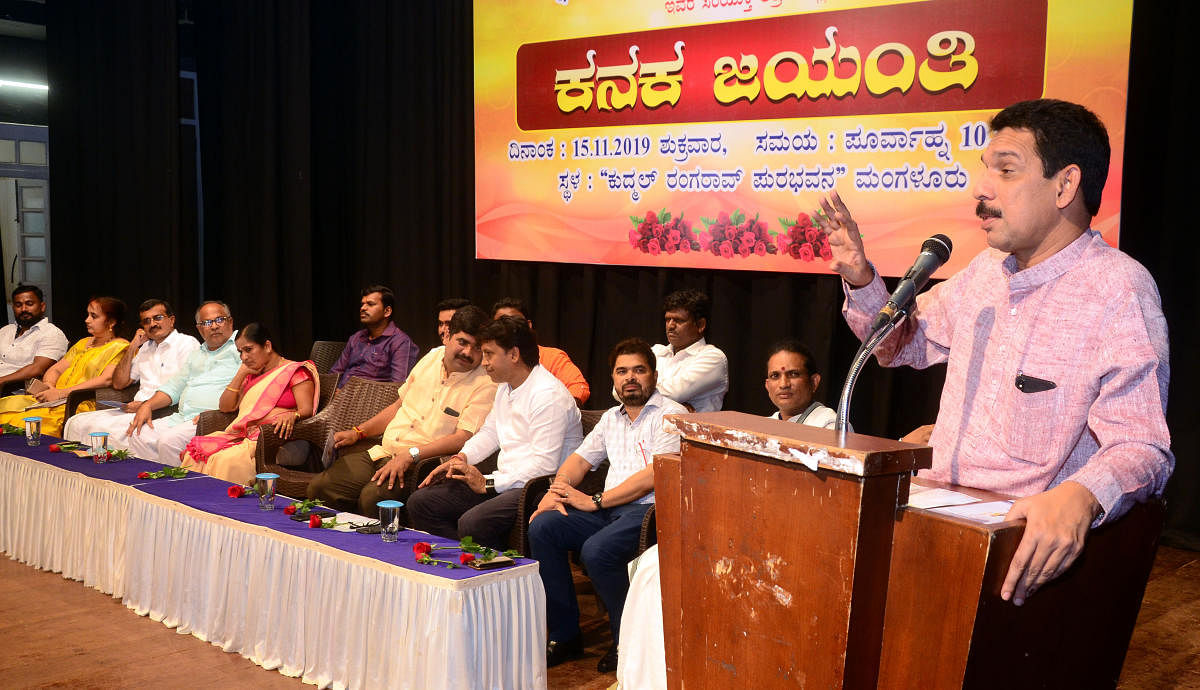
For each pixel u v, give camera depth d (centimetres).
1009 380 133
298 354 679
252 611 289
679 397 386
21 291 578
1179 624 314
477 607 243
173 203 722
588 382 545
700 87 473
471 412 382
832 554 103
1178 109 373
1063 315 128
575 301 550
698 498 119
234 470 416
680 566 130
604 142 511
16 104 807
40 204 827
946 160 400
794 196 446
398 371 518
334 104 673
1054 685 112
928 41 400
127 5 730
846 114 427
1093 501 105
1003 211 129
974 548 99
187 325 764
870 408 450
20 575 373
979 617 99
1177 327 382
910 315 153
